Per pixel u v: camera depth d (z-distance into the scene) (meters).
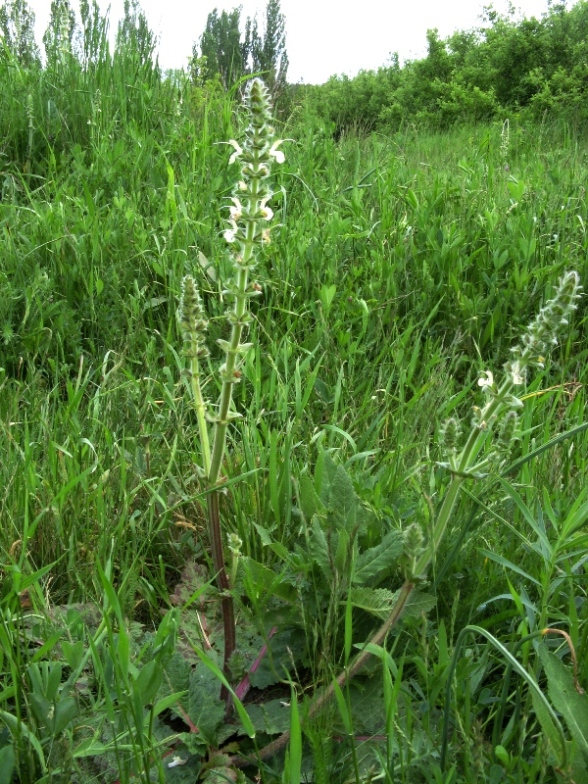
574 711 1.51
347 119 15.83
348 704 1.61
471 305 3.68
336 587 1.66
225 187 4.86
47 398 2.79
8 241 3.81
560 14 14.13
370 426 2.75
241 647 1.94
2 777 1.45
